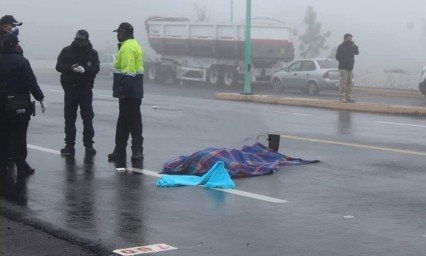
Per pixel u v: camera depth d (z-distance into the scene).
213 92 32.91
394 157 12.63
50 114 19.77
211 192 9.55
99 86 36.38
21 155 10.76
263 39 36.06
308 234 7.49
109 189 9.73
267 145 13.91
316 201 9.02
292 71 33.56
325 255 6.77
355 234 7.48
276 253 6.84
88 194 9.43
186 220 8.08
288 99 25.16
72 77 12.45
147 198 9.19
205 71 38.56
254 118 19.70
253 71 36.66
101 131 16.08
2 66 10.34
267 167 10.95
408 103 26.78
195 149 13.38
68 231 7.62
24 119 10.52
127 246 7.09
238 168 10.66
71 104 12.53
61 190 9.67
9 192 9.55
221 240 7.28
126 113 11.99
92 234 7.52
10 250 7.01
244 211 8.50
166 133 15.91
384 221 8.01
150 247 7.05
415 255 6.75
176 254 6.82
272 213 8.40
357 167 11.56
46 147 13.49
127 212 8.45
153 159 12.17
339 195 9.38
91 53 12.52
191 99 27.27
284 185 10.04
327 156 12.73
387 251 6.88
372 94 33.00
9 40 10.38
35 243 7.25
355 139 15.20
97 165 11.58
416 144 14.40
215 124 17.95
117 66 11.87
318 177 10.66
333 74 31.92
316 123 18.56
